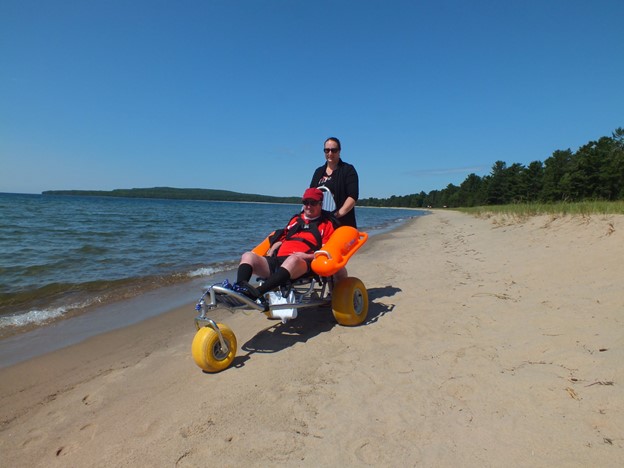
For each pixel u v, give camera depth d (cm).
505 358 323
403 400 276
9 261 939
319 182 533
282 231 471
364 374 320
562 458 206
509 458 211
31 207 4075
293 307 387
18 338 457
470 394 276
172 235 1702
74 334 470
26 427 275
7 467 233
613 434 217
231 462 223
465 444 225
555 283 511
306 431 248
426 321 436
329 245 425
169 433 254
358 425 251
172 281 775
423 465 212
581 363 292
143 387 324
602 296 425
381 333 411
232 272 875
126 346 429
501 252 830
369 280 693
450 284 600
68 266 903
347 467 214
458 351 347
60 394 322
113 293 674
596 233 724
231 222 2947
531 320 396
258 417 265
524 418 242
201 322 352
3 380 351
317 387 303
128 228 1941
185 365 364
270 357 367
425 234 1752
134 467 224
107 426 269
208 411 276
